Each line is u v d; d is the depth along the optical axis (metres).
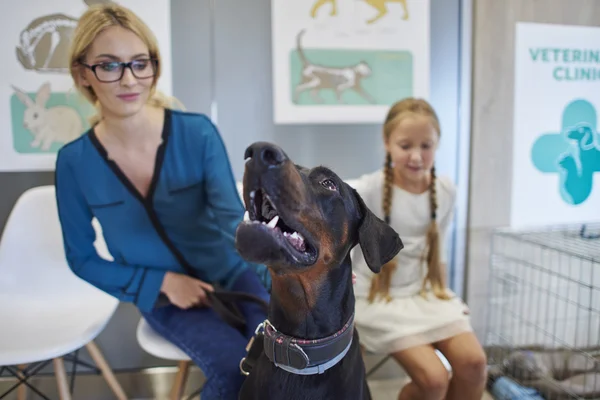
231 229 1.27
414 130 1.42
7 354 1.16
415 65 1.85
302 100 1.81
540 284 1.96
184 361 1.38
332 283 0.82
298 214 0.71
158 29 1.68
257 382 0.87
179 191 1.25
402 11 1.81
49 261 1.56
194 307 1.30
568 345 1.82
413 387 1.42
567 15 1.88
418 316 1.41
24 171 1.72
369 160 1.92
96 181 1.21
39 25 1.63
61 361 1.37
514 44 1.87
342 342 0.84
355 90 1.83
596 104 1.93
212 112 1.79
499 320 2.01
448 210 1.57
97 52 1.11
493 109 1.91
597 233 1.90
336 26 1.79
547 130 1.94
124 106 1.15
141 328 1.34
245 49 1.77
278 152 0.68
